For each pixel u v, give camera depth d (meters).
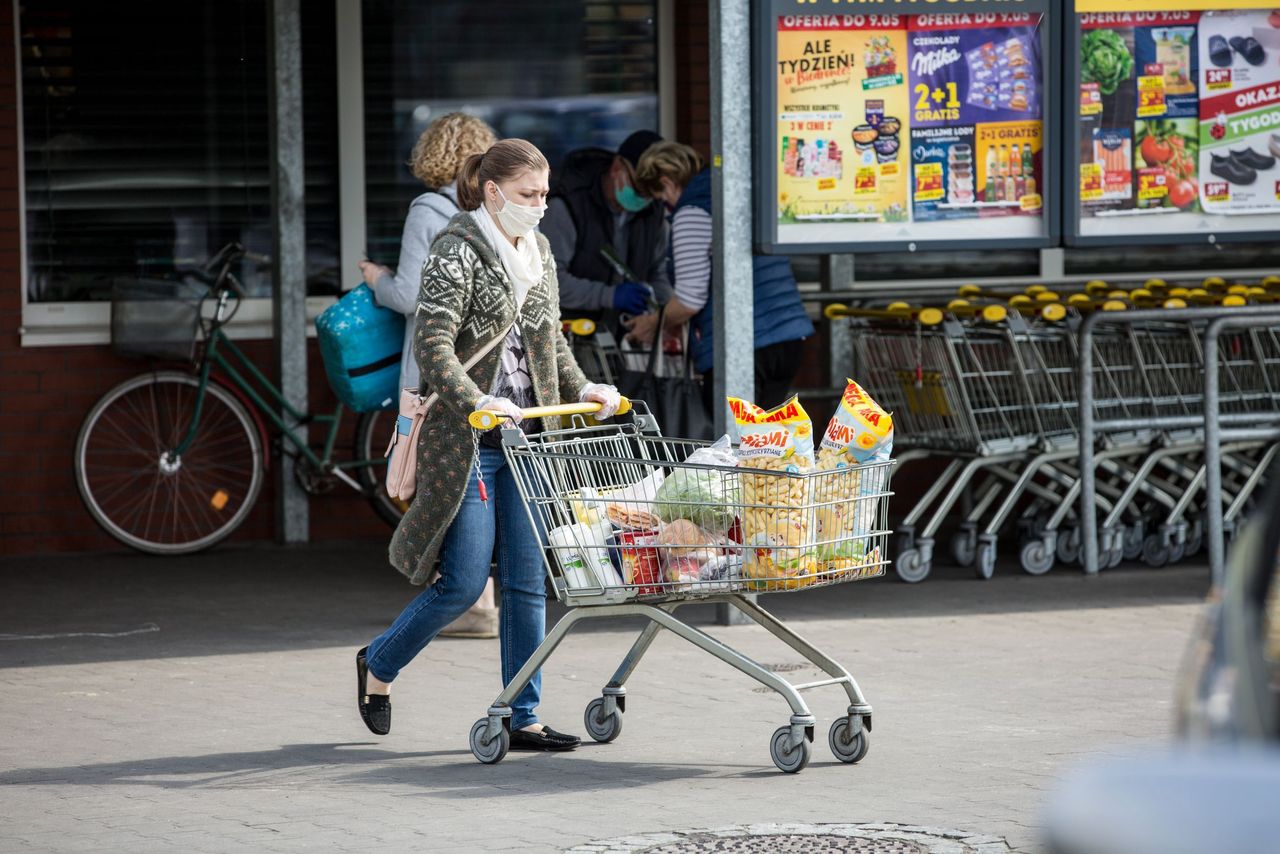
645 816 15.83
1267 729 8.00
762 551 16.95
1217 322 26.94
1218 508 27.12
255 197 34.12
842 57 25.25
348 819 15.90
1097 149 26.61
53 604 27.66
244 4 33.91
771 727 19.34
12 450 32.62
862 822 15.49
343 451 33.59
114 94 33.44
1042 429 29.36
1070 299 28.70
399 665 18.66
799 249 25.31
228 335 33.69
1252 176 27.00
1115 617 25.55
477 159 17.95
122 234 33.56
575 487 17.73
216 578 30.03
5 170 32.81
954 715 19.77
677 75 35.34
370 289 22.86
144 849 15.04
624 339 28.28
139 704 20.88
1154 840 6.22
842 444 17.36
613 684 18.73
